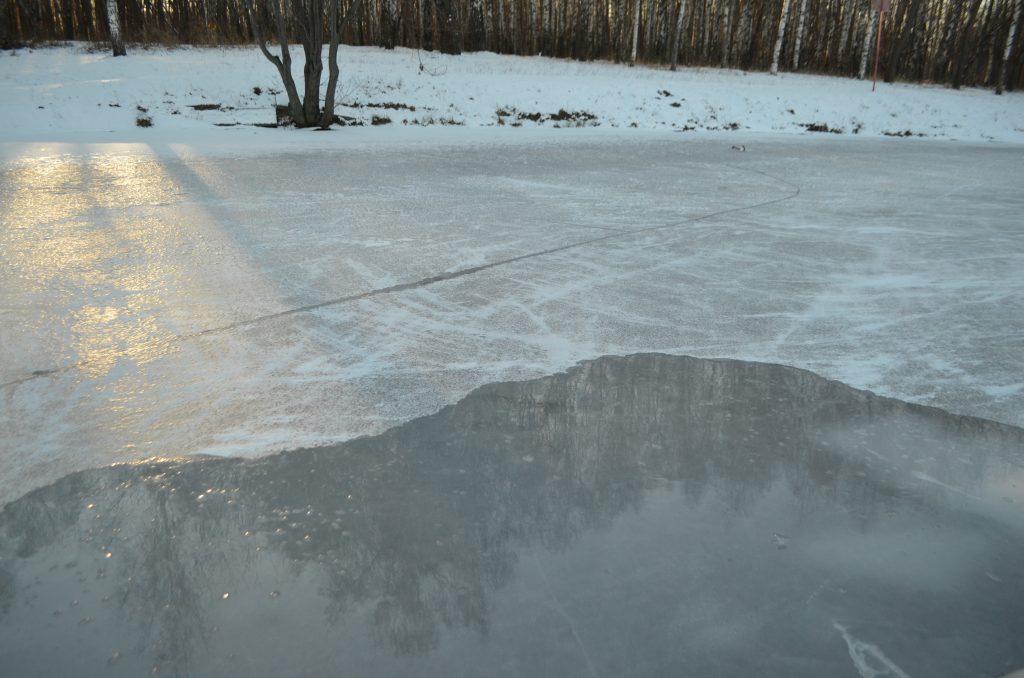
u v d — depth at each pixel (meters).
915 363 3.28
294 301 4.05
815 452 2.48
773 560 1.90
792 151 14.08
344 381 3.01
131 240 5.46
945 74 36.56
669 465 2.38
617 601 1.74
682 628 1.65
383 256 5.07
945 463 2.43
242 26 29.75
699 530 2.03
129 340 3.44
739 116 21.81
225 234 5.71
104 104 17.00
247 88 19.12
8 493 2.21
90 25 29.73
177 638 1.62
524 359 3.27
